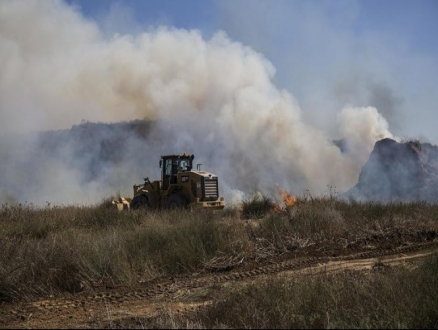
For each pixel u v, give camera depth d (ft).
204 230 36.47
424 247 39.09
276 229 39.50
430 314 20.80
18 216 52.19
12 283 26.94
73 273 28.89
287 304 21.30
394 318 19.72
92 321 21.94
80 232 41.65
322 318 20.29
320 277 25.22
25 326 21.43
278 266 33.42
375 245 39.47
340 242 39.50
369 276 25.94
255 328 19.35
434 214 49.29
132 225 45.78
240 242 35.76
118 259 30.53
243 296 22.93
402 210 50.44
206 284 29.04
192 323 19.81
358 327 19.44
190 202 65.51
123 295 26.94
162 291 27.63
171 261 32.50
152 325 20.06
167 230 37.27
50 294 27.07
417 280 24.38
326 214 43.75
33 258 29.60
